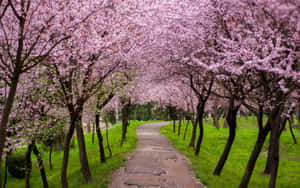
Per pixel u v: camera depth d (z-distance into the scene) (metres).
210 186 9.79
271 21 6.95
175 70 16.12
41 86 9.16
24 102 9.10
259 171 15.62
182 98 32.25
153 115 81.06
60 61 8.26
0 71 7.28
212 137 30.62
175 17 11.02
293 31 7.14
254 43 7.73
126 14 10.35
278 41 6.78
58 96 9.68
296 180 13.05
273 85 7.86
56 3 7.34
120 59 10.67
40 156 10.16
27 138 8.99
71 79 8.87
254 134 32.69
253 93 9.93
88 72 8.80
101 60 9.46
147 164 14.15
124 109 24.42
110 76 11.96
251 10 7.03
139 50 12.27
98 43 8.30
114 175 11.54
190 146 21.95
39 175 15.59
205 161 15.87
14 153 15.12
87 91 8.73
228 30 9.22
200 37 10.62
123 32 10.14
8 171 15.11
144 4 11.08
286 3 5.55
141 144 23.47
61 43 8.82
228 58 8.25
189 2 11.06
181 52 13.34
